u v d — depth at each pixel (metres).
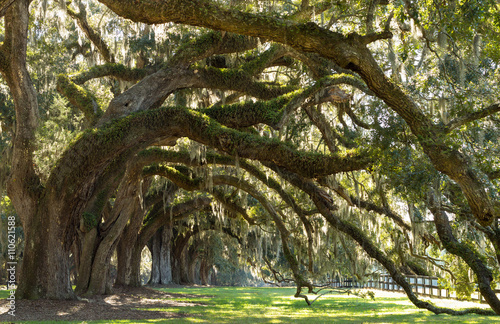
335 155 13.44
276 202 25.28
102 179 16.64
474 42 12.53
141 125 14.63
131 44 19.73
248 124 15.60
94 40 20.48
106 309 14.29
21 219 15.12
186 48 16.50
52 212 14.62
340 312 15.80
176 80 16.42
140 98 15.85
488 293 13.66
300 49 8.92
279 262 46.56
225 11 8.52
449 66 14.36
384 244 22.53
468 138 12.65
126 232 27.41
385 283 35.91
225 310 16.23
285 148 13.68
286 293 33.25
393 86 9.06
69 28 23.12
